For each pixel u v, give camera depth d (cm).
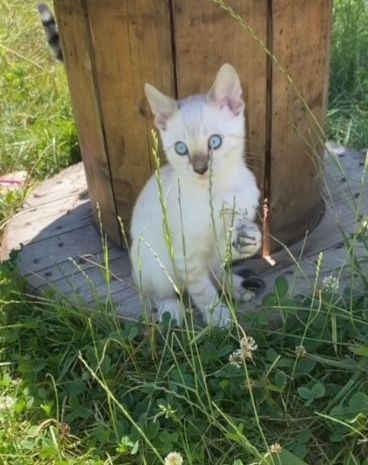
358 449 50
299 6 60
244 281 65
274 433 52
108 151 67
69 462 51
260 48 59
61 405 57
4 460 53
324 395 53
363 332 56
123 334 59
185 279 59
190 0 55
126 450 51
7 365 61
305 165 69
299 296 62
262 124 63
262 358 56
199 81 60
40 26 128
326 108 71
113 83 62
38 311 65
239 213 57
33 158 97
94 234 75
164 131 55
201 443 52
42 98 110
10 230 78
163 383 55
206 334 57
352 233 71
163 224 53
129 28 58
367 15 116
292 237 71
